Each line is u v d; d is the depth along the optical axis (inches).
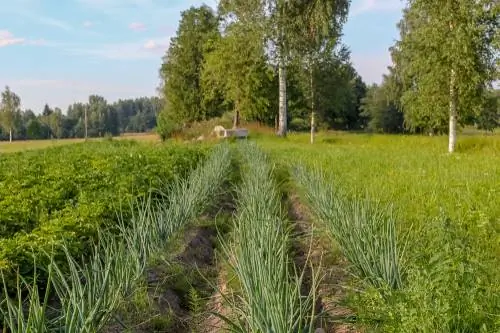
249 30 1539.1
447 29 951.0
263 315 175.8
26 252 247.4
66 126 4633.4
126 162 633.6
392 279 215.5
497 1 920.3
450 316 155.4
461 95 975.6
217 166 573.3
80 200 384.2
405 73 1106.7
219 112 2471.7
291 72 1691.7
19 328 158.2
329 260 293.7
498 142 1049.5
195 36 2439.7
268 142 1475.1
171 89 2479.1
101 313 193.2
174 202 365.7
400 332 165.9
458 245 191.8
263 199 346.9
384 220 271.9
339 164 676.7
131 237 283.9
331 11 1441.9
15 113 3705.7
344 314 217.0
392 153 897.5
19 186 467.8
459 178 491.5
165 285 272.8
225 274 295.4
